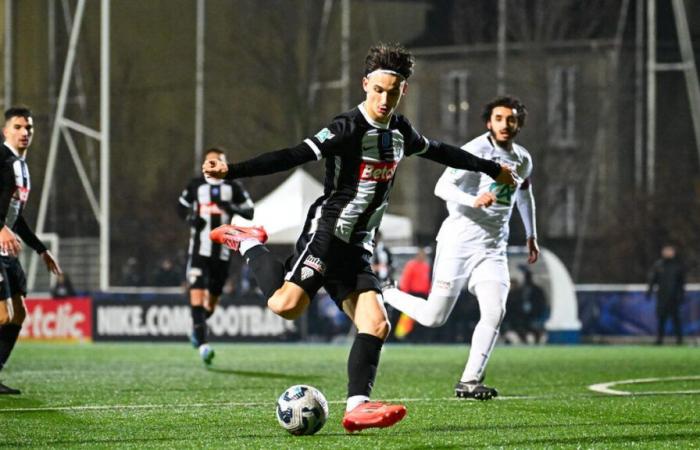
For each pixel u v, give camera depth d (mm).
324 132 15992
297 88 92438
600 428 18047
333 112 93062
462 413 20281
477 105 103688
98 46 74500
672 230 81375
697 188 84438
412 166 104500
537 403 22297
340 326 61156
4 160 23719
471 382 22594
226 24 92875
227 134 92562
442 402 22562
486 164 17500
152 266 85250
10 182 23750
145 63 90000
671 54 90500
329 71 94062
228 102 92688
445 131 106062
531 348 54000
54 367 36188
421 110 107188
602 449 15672
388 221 62156
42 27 74625
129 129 88875
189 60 91625
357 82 94188
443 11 109188
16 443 16516
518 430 17719
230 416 19969
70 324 62281
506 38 100312
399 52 15938
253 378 30547
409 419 19219
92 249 70188
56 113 73500
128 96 89188
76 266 70188
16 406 22141
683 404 22172
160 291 63188
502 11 89000
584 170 93625
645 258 81500
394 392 25719
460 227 22766
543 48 93000
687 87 89438
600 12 94062
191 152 90875
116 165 88000
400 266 61562
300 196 57344
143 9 89875
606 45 93500
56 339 62594
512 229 86125
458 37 103750
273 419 19406
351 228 16422
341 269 16578
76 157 72188
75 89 73500
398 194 105000
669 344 61188
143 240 86125
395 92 15961
